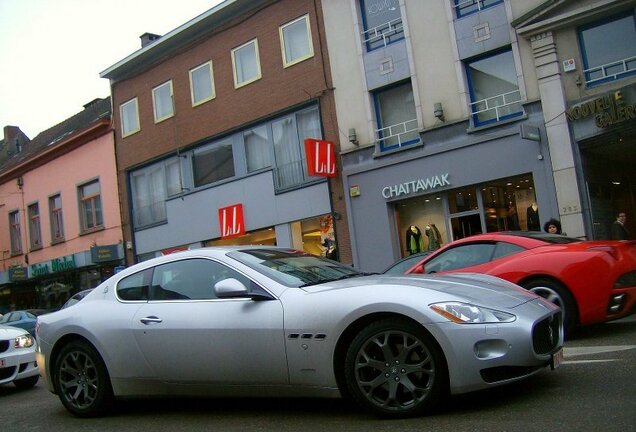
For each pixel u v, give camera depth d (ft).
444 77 48.57
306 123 57.36
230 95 62.85
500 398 14.10
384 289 13.62
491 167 45.98
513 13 45.55
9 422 18.65
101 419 17.24
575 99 42.73
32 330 59.36
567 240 23.89
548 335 13.80
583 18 42.04
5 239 95.30
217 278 15.94
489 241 24.03
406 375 13.12
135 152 73.00
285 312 14.30
